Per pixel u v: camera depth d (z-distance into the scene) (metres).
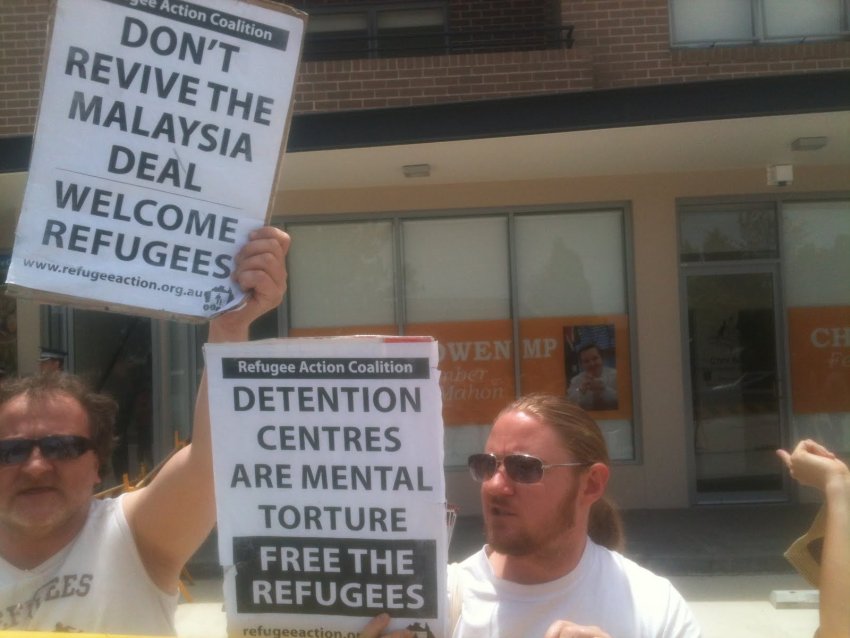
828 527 1.99
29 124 8.64
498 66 8.39
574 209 8.91
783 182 8.40
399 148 7.19
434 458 1.90
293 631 1.94
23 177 7.20
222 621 6.10
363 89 8.44
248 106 2.18
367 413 1.92
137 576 2.28
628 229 8.87
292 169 7.92
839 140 7.63
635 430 8.85
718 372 8.95
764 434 8.93
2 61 8.66
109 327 9.08
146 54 2.14
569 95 6.80
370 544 1.92
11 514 2.22
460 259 8.96
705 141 7.49
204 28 2.16
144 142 2.14
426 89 8.43
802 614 6.07
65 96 2.11
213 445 1.96
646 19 8.59
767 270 8.92
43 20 8.66
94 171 2.12
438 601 1.90
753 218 8.95
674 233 8.83
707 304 8.95
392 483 1.92
